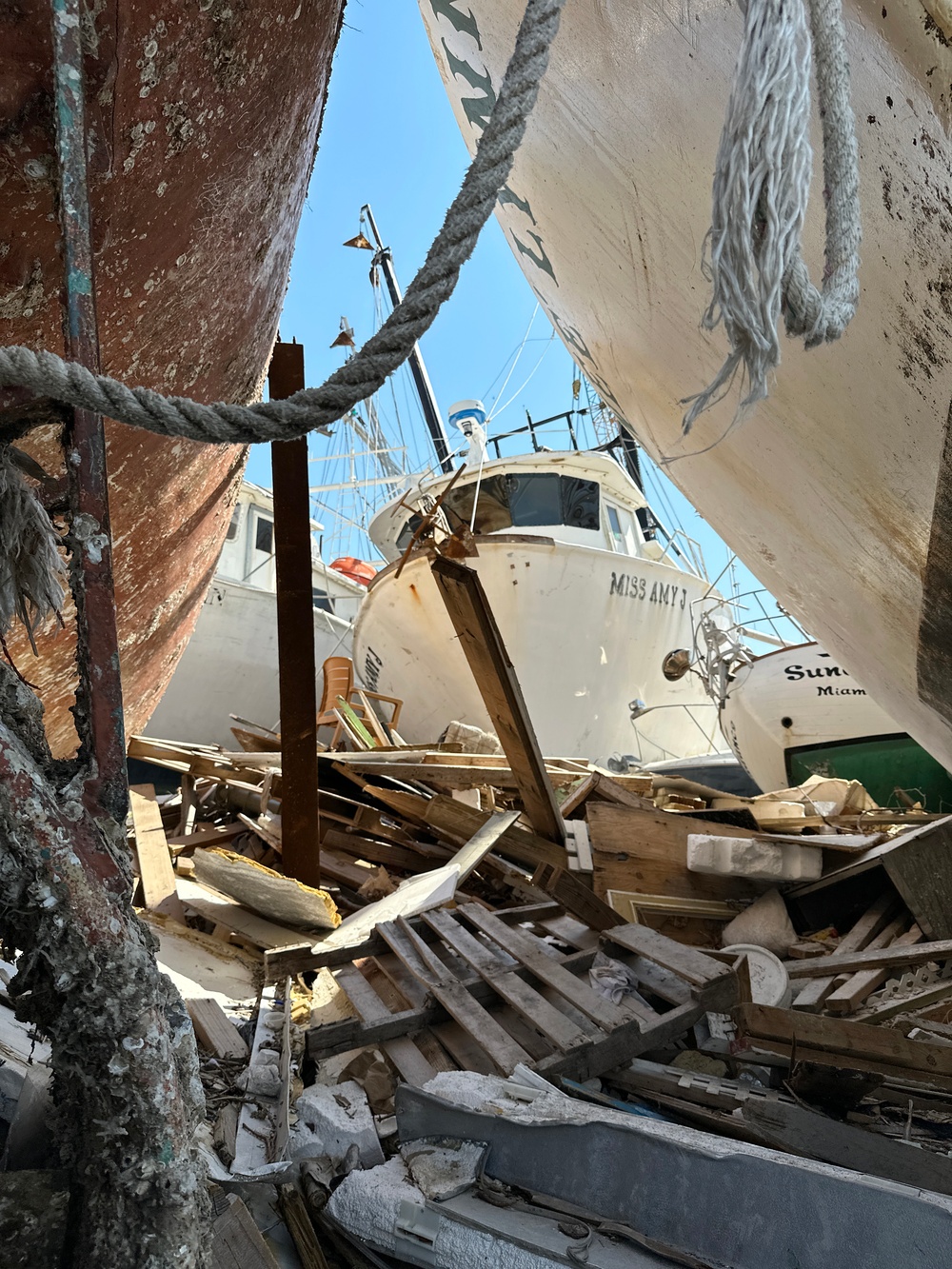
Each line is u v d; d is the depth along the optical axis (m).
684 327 3.44
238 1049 3.69
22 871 1.47
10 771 1.48
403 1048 3.52
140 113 1.98
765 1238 1.85
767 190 1.10
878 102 1.89
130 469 2.88
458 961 4.38
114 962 1.49
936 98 1.75
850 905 6.14
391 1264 2.28
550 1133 2.30
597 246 3.73
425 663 13.20
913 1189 1.80
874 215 2.08
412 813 7.31
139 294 2.38
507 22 3.35
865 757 11.43
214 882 5.67
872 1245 1.71
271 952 4.18
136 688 4.50
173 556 3.80
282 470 5.36
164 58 1.95
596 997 3.65
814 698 11.52
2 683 1.67
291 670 5.48
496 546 12.20
